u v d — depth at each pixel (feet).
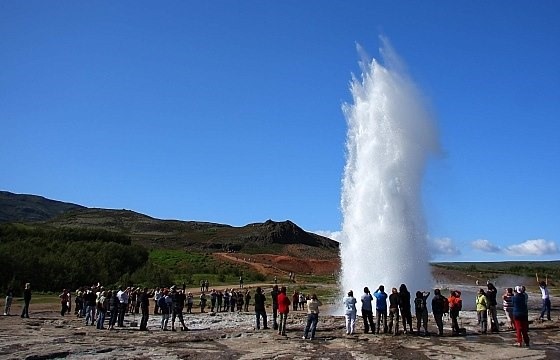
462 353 56.39
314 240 532.32
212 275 273.95
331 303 146.72
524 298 61.31
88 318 89.92
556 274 369.91
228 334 72.28
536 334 70.08
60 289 199.52
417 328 70.79
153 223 636.07
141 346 63.31
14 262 189.88
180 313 82.48
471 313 100.63
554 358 53.31
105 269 227.81
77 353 58.70
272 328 79.61
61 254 226.17
